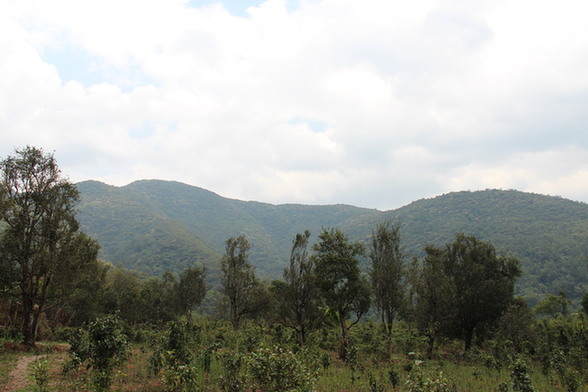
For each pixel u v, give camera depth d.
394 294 27.67
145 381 14.38
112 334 12.53
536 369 23.80
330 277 26.66
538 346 29.64
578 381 15.67
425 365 22.58
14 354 20.64
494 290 34.78
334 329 35.31
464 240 37.50
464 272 35.66
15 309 29.55
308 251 28.95
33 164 24.78
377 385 15.02
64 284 25.25
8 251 24.16
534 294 89.88
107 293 48.62
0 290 24.59
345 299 26.38
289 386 10.25
